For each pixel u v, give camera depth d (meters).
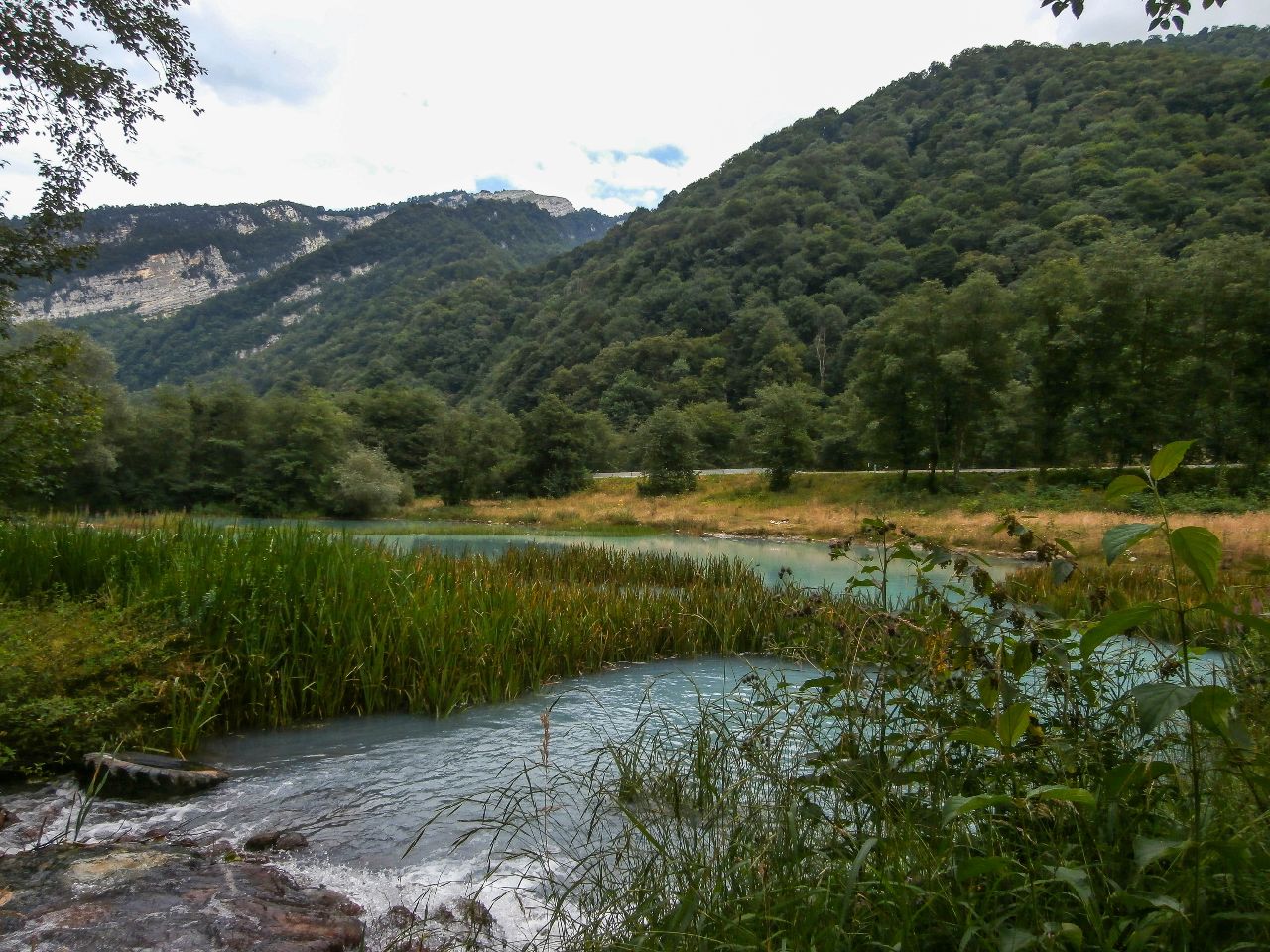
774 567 21.48
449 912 3.79
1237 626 3.58
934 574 13.45
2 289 9.46
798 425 45.16
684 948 2.61
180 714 6.31
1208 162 89.62
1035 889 2.22
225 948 3.38
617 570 17.17
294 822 4.97
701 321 106.69
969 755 3.17
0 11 9.00
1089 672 3.01
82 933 3.45
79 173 9.90
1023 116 131.75
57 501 42.97
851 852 2.88
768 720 3.89
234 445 49.62
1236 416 33.97
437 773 5.90
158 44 10.04
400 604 8.45
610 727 7.04
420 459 65.88
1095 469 37.31
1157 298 35.81
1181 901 2.08
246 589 7.89
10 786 5.33
